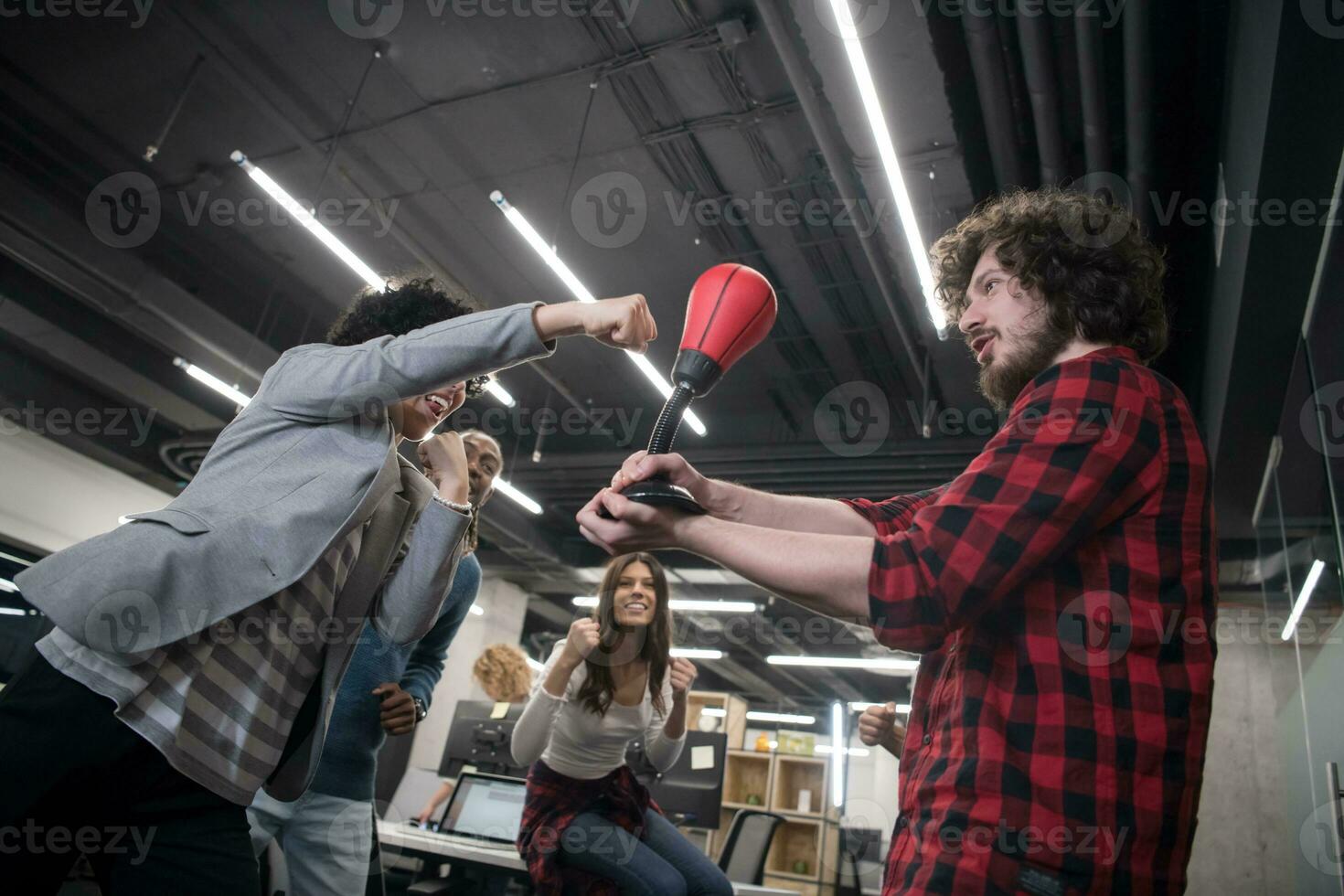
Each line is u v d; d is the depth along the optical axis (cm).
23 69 470
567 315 99
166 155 523
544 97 456
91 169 529
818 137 396
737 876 309
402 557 133
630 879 181
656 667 201
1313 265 283
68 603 85
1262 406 363
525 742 193
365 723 168
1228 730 492
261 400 106
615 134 473
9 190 451
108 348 607
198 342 547
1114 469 72
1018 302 91
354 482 103
